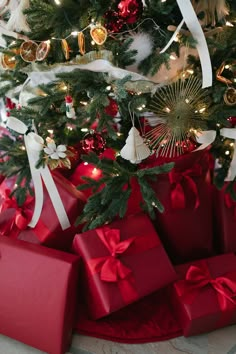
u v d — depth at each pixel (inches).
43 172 63.7
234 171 65.3
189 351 63.1
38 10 57.4
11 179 69.3
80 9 59.2
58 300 60.2
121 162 64.5
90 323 65.6
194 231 68.6
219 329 65.5
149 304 68.0
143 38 58.5
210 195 70.3
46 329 61.1
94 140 62.6
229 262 65.6
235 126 64.2
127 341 64.1
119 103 59.3
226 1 59.4
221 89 58.9
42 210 66.5
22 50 58.2
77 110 61.1
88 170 69.1
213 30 59.2
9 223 67.4
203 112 60.3
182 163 65.4
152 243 63.1
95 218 64.7
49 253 61.6
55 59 60.5
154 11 58.2
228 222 69.6
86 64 56.1
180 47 59.5
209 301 61.9
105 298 60.4
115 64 57.2
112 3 58.2
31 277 61.2
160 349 63.4
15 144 67.3
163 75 59.6
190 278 62.9
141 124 64.1
